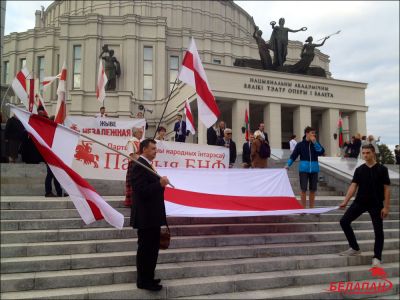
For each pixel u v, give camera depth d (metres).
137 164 5.22
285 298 5.54
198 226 7.24
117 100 32.91
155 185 5.11
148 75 38.16
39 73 42.19
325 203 10.18
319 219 8.58
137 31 38.22
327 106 26.80
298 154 8.77
